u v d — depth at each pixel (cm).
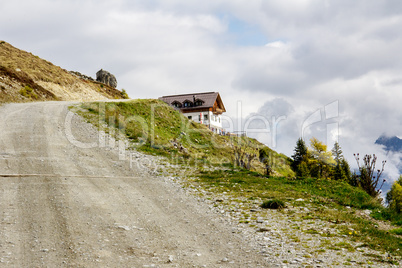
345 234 1147
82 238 1045
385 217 1560
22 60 7044
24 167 1888
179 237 1098
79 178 1789
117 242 1032
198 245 1030
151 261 904
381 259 933
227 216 1330
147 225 1208
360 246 1035
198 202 1527
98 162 2167
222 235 1120
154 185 1798
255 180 1991
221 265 885
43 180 1688
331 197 1756
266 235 1117
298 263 892
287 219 1302
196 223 1245
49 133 2769
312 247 1012
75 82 7631
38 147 2348
